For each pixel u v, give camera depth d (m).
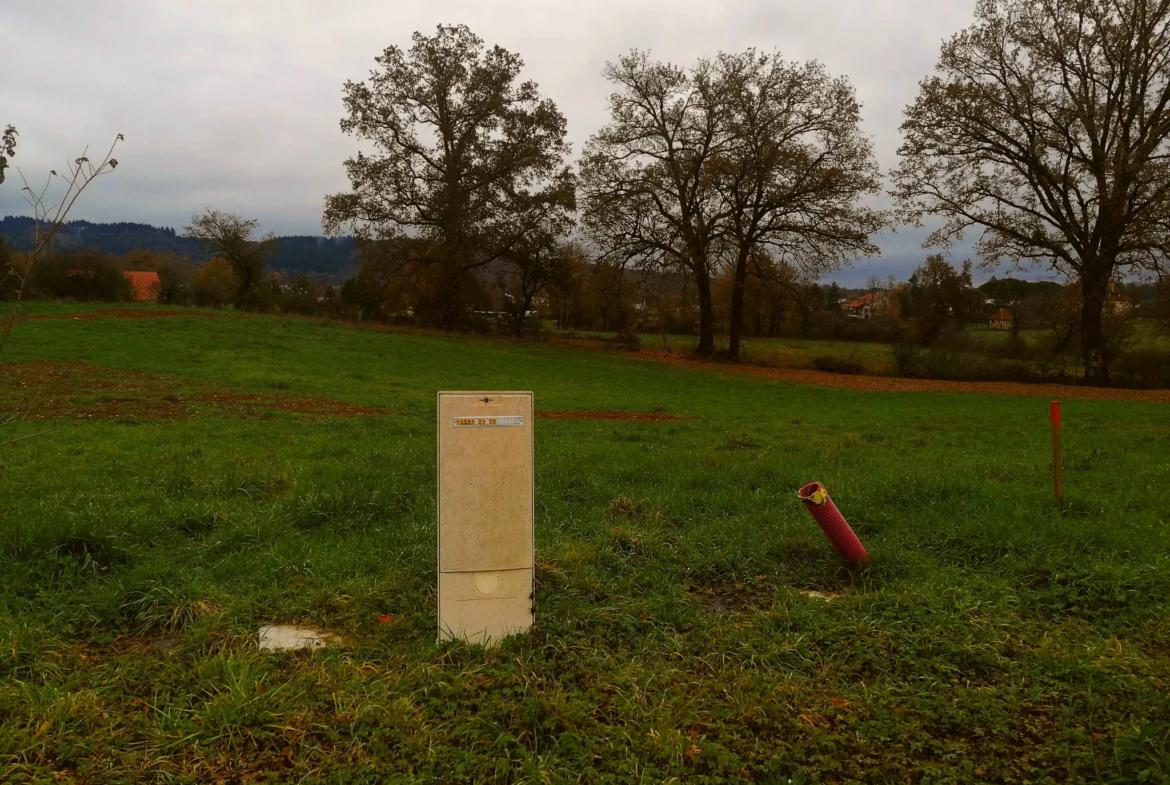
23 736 3.26
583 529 6.93
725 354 43.88
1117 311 37.12
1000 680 4.16
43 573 5.12
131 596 4.91
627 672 4.15
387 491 7.70
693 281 47.09
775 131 38.03
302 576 5.51
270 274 63.56
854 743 3.48
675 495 8.23
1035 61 33.75
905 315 68.81
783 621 4.92
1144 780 3.02
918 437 14.81
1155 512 7.70
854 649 4.52
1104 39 31.95
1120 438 14.59
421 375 25.41
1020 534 6.54
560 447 11.63
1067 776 3.23
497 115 44.41
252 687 3.74
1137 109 32.94
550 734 3.48
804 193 37.50
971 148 34.72
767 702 3.83
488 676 4.05
